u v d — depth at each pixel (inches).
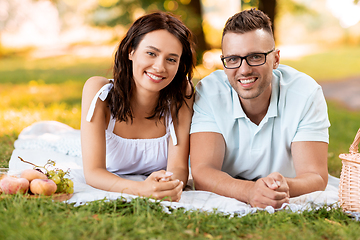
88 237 75.0
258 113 123.7
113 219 81.8
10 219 79.3
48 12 973.8
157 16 114.6
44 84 496.7
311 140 119.0
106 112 125.0
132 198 94.4
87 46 948.0
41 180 96.0
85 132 119.5
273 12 386.9
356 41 1093.8
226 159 128.7
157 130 131.6
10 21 960.9
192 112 131.9
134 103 125.6
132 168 138.8
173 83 126.8
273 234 81.4
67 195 98.7
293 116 121.2
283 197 100.3
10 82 510.9
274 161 127.3
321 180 113.2
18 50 909.2
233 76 115.0
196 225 84.2
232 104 125.3
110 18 519.8
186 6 473.1
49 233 73.2
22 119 266.4
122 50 118.4
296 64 765.3
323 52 944.3
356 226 88.3
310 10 644.7
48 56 838.5
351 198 100.3
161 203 94.3
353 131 317.4
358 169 98.7
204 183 115.0
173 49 113.0
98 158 117.6
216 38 571.2
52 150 164.1
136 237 75.8
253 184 106.5
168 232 79.1
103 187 110.7
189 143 130.2
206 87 130.8
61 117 284.4
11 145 189.5
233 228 83.7
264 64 112.1
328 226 87.9
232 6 851.4
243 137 124.2
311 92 121.8
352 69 719.7
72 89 457.7
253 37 110.9
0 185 95.6
